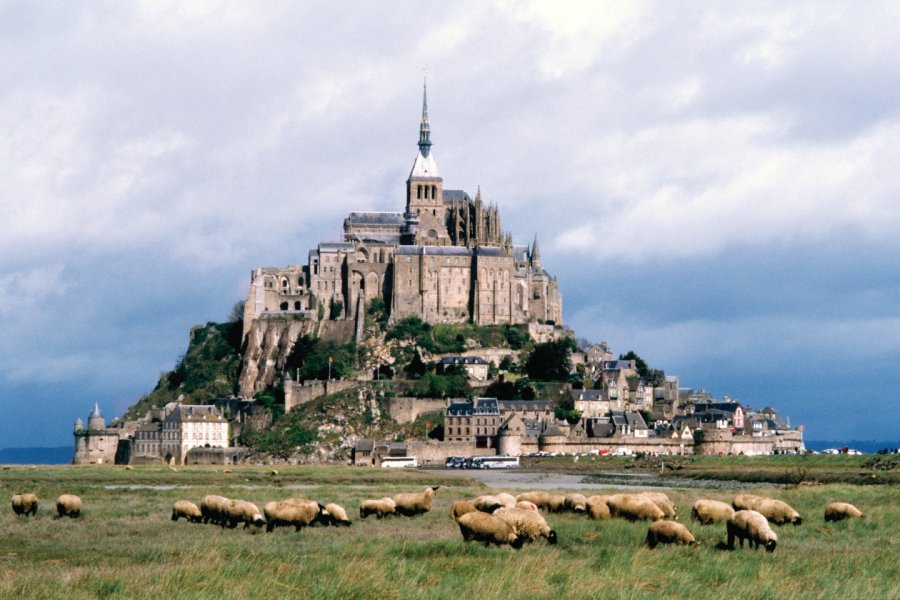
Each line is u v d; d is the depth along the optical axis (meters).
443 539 108.75
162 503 164.88
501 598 79.50
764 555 99.31
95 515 142.62
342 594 80.12
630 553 98.81
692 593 83.31
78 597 78.38
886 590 85.12
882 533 119.81
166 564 94.88
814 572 91.62
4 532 123.44
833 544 110.31
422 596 79.75
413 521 131.12
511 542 102.50
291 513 122.62
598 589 82.44
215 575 85.06
